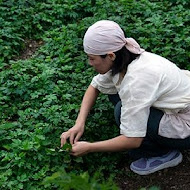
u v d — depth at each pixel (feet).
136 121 8.11
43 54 12.54
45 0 14.64
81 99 10.73
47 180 6.21
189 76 9.00
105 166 9.30
